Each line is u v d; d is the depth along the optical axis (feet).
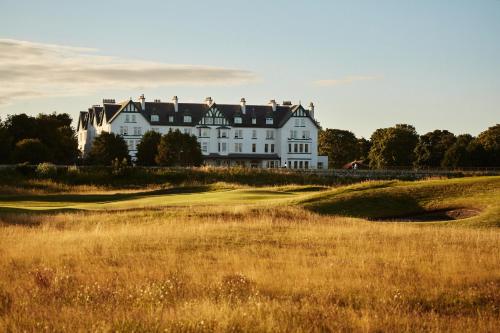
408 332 40.63
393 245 78.18
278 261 65.21
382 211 124.67
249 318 41.09
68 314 43.01
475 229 99.66
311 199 132.98
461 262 65.31
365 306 47.16
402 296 49.98
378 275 58.08
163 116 398.83
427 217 121.49
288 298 49.19
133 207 131.64
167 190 213.25
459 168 385.29
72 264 63.72
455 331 41.24
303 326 40.91
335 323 41.57
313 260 65.92
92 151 338.54
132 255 68.95
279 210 115.65
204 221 103.91
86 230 95.45
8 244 75.46
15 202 172.45
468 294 51.47
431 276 57.72
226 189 210.18
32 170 246.47
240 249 74.33
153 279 55.52
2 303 46.98
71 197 193.57
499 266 63.62
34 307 45.47
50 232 88.43
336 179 272.51
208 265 62.49
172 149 323.16
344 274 58.29
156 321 40.52
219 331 39.17
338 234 87.10
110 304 46.24
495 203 120.47
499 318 44.78
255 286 52.31
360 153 559.79
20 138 337.11
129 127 388.57
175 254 69.46
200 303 45.55
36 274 55.31
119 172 248.93
